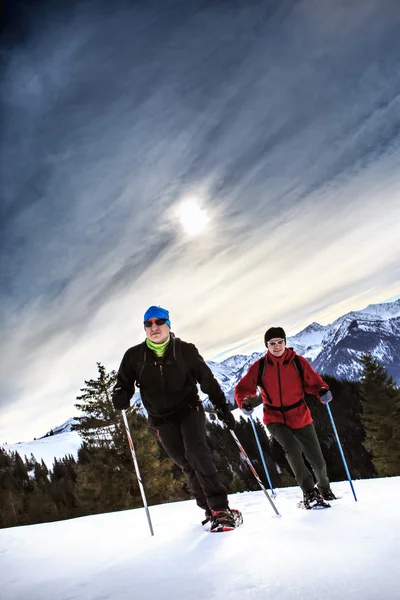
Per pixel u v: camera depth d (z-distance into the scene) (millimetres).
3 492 53469
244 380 4910
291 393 4734
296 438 4656
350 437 49188
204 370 3811
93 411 25391
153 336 3705
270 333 4758
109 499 24078
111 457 24578
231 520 3311
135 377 3963
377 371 40125
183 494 25688
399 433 38531
